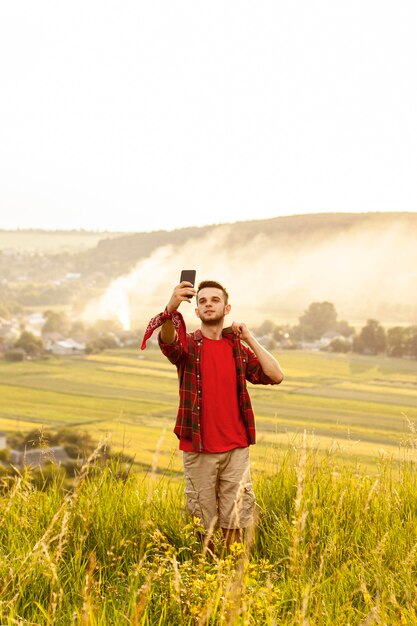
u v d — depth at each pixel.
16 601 3.51
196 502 4.73
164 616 3.40
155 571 3.81
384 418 114.44
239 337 4.93
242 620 3.04
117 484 4.89
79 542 4.30
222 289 4.91
